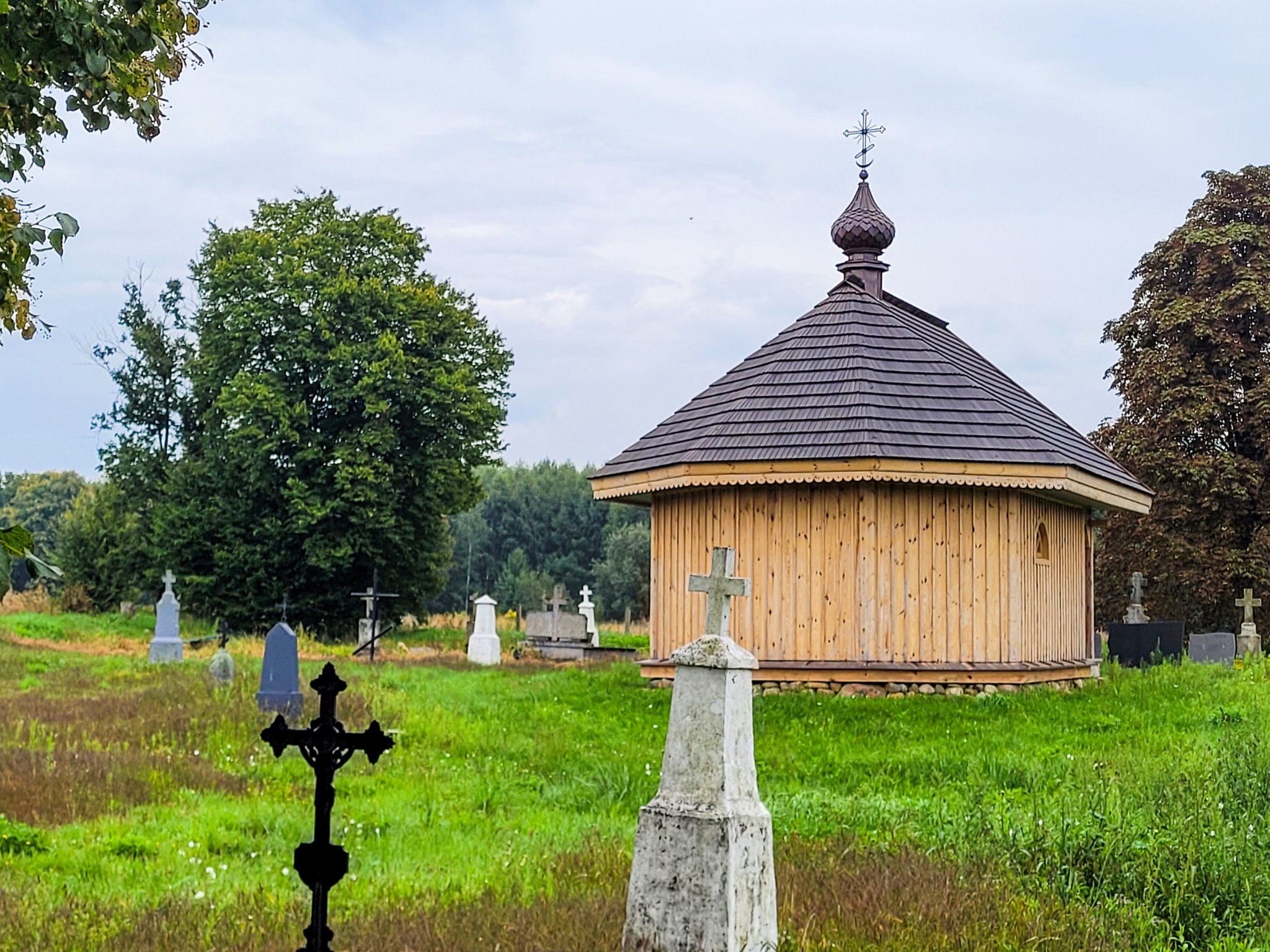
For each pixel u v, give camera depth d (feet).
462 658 128.67
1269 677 89.61
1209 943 35.09
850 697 77.87
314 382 177.68
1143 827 41.22
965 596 80.59
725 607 32.35
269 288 178.29
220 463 179.63
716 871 30.22
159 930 31.19
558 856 40.06
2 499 390.83
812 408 82.84
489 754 64.18
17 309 25.95
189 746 62.64
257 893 35.42
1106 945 32.73
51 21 22.90
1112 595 162.61
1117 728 70.33
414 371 176.86
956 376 85.51
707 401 89.81
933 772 59.06
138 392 214.69
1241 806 46.68
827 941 30.55
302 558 176.65
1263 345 158.20
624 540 334.85
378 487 171.12
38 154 25.31
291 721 68.03
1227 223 165.07
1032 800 48.85
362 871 40.50
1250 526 154.71
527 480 399.03
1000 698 76.18
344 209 187.01
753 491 82.48
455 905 33.71
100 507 212.84
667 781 31.50
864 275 100.78
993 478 78.23
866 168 103.91
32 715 70.33
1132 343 166.20
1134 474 157.17
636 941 30.73
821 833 43.24
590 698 81.56
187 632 171.94
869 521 80.33
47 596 211.00
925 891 34.27
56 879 37.93
